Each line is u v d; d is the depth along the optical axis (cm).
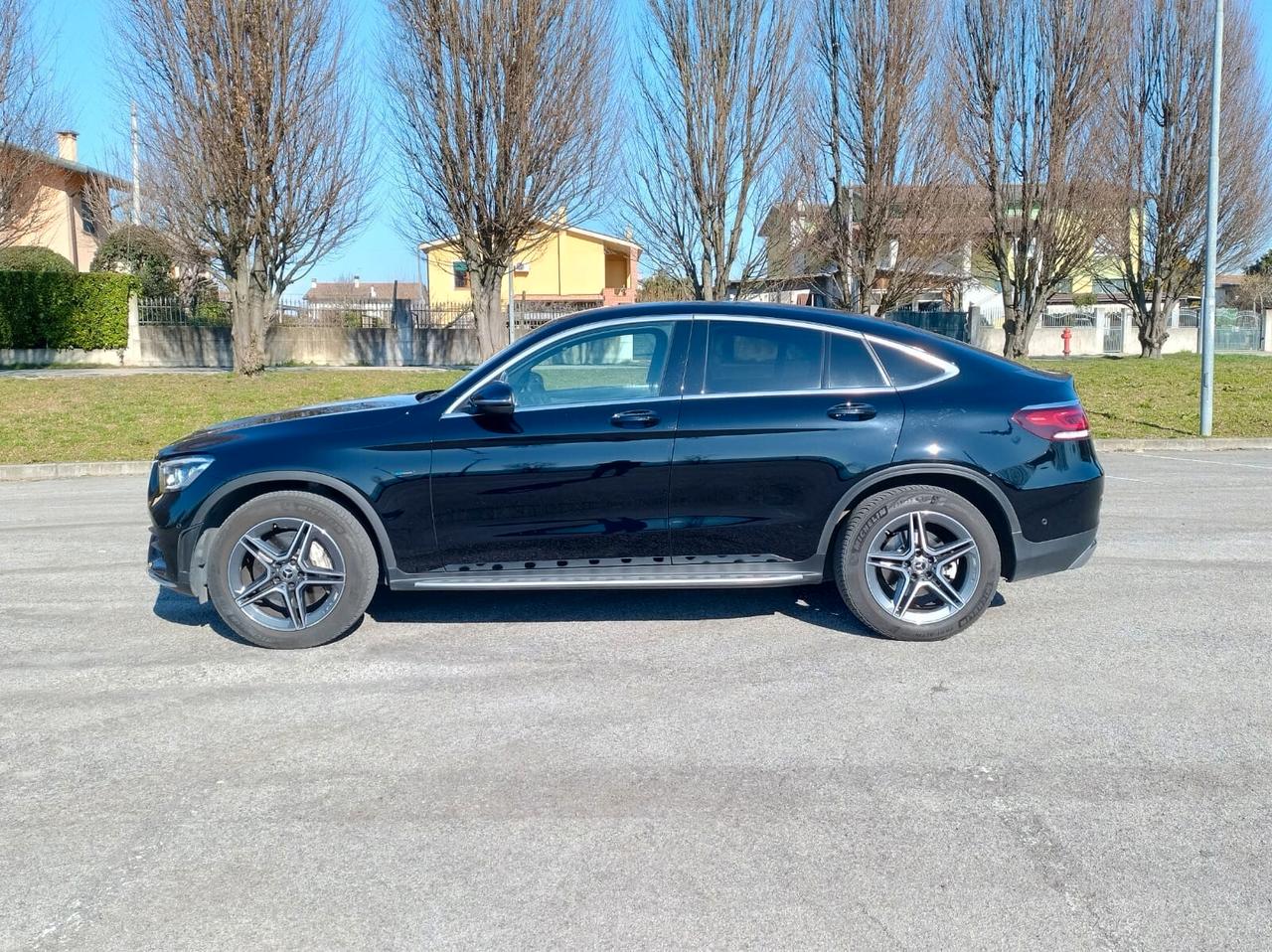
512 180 2050
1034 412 508
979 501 519
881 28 2239
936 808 341
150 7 1858
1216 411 1599
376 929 278
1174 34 2684
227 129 1917
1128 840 320
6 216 2103
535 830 330
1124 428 1467
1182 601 582
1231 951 265
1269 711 421
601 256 4641
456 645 516
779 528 508
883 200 2330
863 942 270
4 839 328
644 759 381
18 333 2556
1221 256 2881
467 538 508
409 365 2948
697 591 613
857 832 327
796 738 398
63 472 1248
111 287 2636
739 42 2053
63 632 546
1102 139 2594
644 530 506
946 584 509
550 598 602
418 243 2223
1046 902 287
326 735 406
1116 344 3816
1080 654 493
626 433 500
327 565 512
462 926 279
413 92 2041
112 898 294
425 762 381
